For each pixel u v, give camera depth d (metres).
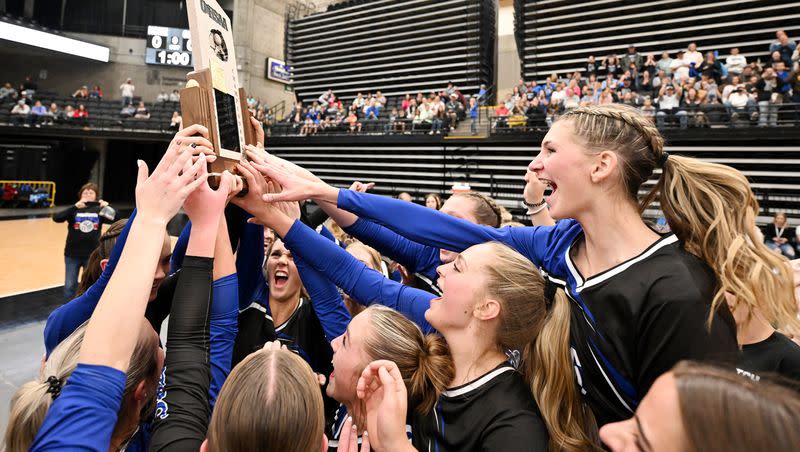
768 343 1.08
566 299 0.94
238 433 0.65
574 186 0.89
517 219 8.86
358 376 1.01
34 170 13.21
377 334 1.00
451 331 0.97
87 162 14.28
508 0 13.59
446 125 10.45
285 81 16.84
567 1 11.27
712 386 0.42
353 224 1.44
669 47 10.28
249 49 15.68
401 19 14.08
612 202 0.88
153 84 15.41
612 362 0.83
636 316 0.79
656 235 0.89
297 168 1.19
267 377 0.70
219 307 0.94
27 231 9.36
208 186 0.86
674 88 7.70
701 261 0.83
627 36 10.64
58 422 0.54
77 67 15.06
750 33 9.34
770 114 6.89
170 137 13.27
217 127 0.95
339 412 1.34
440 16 13.59
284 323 1.54
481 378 0.92
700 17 9.87
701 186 0.84
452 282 0.96
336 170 12.40
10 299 4.80
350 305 1.76
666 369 0.75
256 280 1.29
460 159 10.53
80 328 0.88
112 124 13.12
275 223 1.15
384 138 10.95
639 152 0.86
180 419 0.70
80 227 4.68
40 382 0.77
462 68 13.17
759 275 0.77
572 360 0.91
